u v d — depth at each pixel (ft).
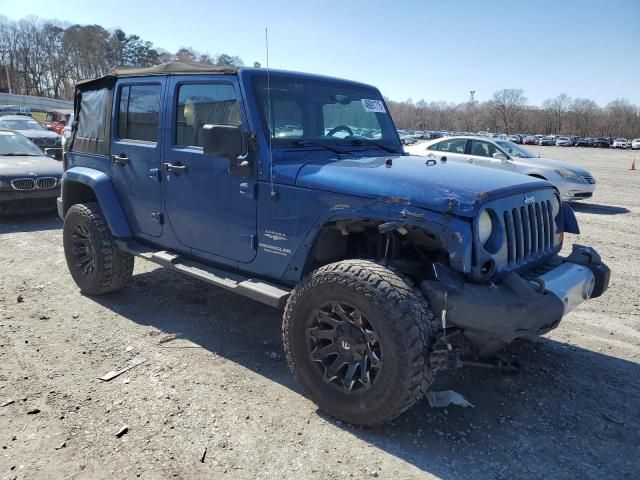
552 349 13.52
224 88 11.82
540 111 381.60
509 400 11.00
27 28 341.00
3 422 9.71
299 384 10.48
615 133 355.77
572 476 8.70
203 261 13.26
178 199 13.24
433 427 9.95
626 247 25.52
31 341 13.15
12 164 28.07
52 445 9.10
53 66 338.75
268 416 10.18
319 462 8.87
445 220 8.92
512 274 9.29
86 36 308.40
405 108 396.16
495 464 8.95
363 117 14.01
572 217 12.30
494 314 8.66
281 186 10.89
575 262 11.32
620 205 41.01
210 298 16.51
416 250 10.48
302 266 10.86
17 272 18.78
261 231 11.44
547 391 11.40
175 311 15.40
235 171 11.46
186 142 12.94
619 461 9.12
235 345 13.29
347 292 9.32
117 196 15.33
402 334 8.73
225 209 12.09
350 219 9.96
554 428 10.04
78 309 15.39
